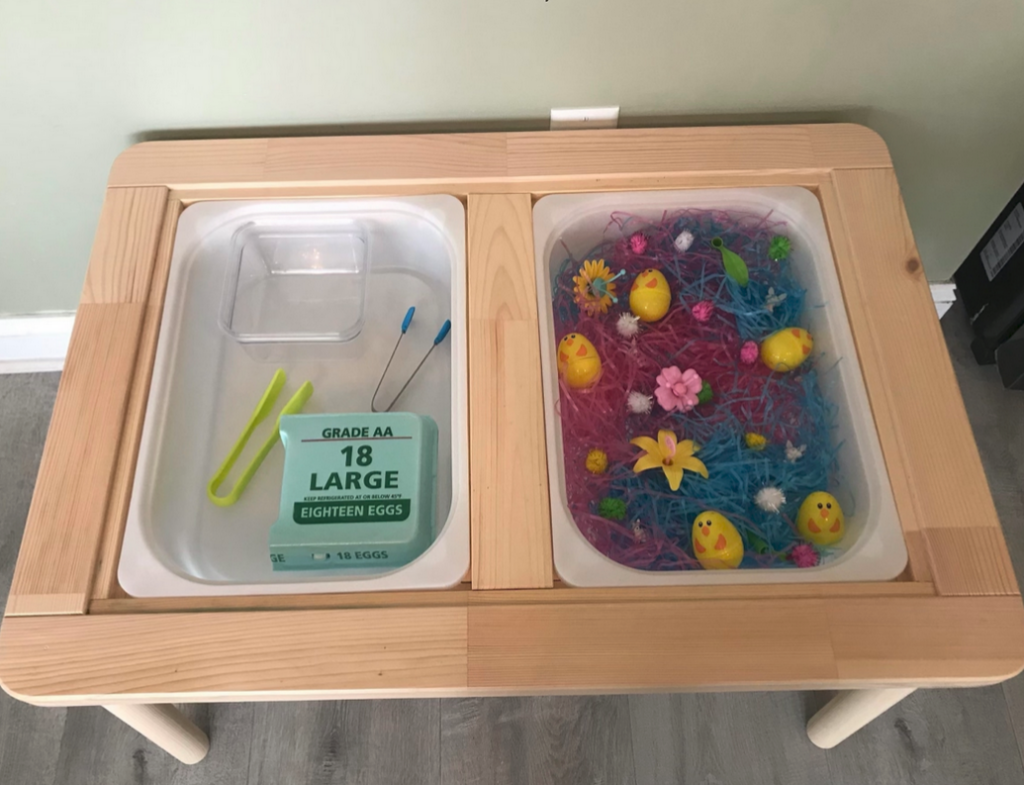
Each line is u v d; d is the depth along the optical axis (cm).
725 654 64
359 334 92
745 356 84
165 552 72
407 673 63
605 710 109
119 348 77
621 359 86
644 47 84
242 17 78
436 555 68
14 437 129
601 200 86
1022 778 105
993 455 126
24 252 110
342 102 89
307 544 74
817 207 86
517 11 79
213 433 86
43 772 106
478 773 106
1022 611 66
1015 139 98
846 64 87
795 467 81
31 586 66
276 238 91
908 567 69
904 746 107
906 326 79
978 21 82
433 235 87
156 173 86
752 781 105
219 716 109
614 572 67
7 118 87
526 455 72
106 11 76
